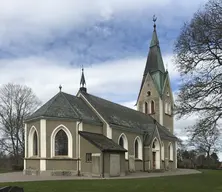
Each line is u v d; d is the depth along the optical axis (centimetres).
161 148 5291
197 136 2684
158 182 2778
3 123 5822
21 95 5978
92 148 3578
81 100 4544
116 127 4281
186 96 2739
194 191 2175
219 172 5247
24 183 2494
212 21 2591
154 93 6494
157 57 6681
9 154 6012
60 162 3547
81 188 2209
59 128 3628
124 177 3459
